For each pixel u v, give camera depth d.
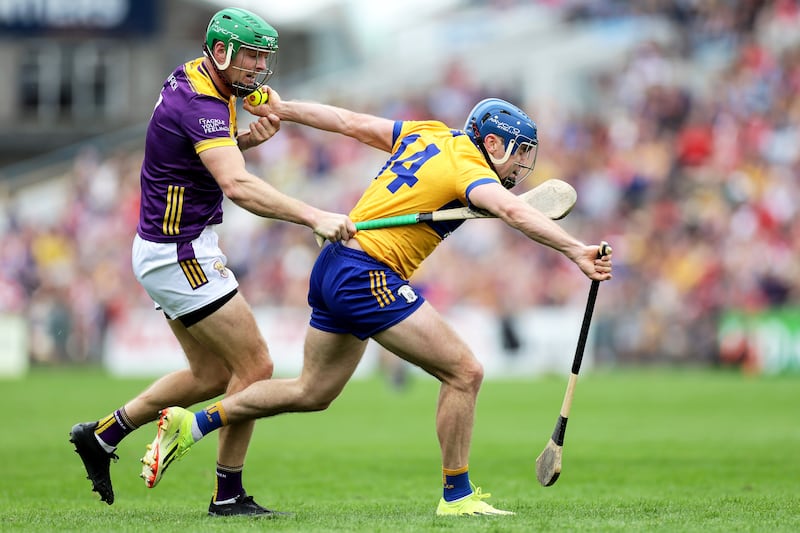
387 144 22.84
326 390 21.52
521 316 85.12
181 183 21.12
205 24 138.88
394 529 18.72
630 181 92.81
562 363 84.94
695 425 46.78
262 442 41.47
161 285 21.33
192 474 31.92
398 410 56.06
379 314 20.64
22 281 95.00
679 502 24.06
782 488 27.80
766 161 90.62
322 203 99.75
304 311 85.19
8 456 36.03
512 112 21.72
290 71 155.88
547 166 95.12
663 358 85.75
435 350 20.66
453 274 89.31
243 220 96.50
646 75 98.06
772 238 87.06
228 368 21.97
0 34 134.88
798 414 51.66
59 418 49.28
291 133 103.69
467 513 21.11
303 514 21.83
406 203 20.91
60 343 90.62
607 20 106.62
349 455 37.22
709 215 89.19
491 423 48.28
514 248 90.69
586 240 90.75
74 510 23.30
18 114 136.88
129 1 134.50
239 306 21.50
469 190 20.44
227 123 21.02
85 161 105.62
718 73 97.88
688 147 93.31
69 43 135.88
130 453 37.25
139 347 86.19
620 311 85.94
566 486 28.72
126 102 137.00
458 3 122.94
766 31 99.56
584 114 101.06
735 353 83.94
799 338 80.25
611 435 42.88
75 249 96.50
